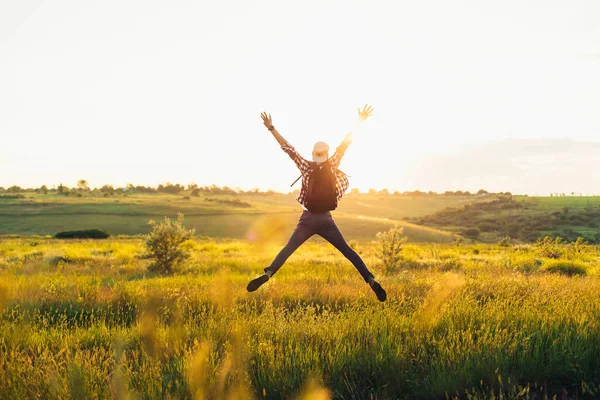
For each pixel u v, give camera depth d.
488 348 5.77
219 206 147.75
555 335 6.26
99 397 4.64
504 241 52.22
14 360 5.62
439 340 6.24
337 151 4.84
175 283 12.44
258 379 5.27
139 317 8.39
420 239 95.44
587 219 131.75
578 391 5.08
